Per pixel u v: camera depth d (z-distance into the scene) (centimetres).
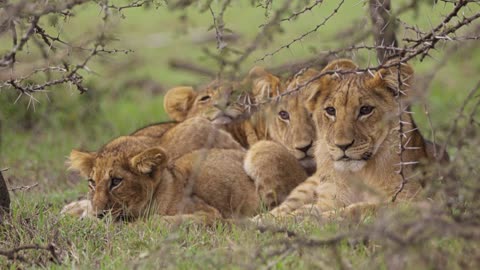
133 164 1257
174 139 1395
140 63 947
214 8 1903
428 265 798
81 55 1027
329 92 1262
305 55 1588
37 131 2056
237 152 1404
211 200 1330
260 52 1489
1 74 936
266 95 1447
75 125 2152
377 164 1242
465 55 1023
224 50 947
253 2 1035
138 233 1117
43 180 1633
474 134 952
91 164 1283
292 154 1426
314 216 1123
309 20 2295
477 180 891
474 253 870
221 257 940
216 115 1520
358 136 1228
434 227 794
